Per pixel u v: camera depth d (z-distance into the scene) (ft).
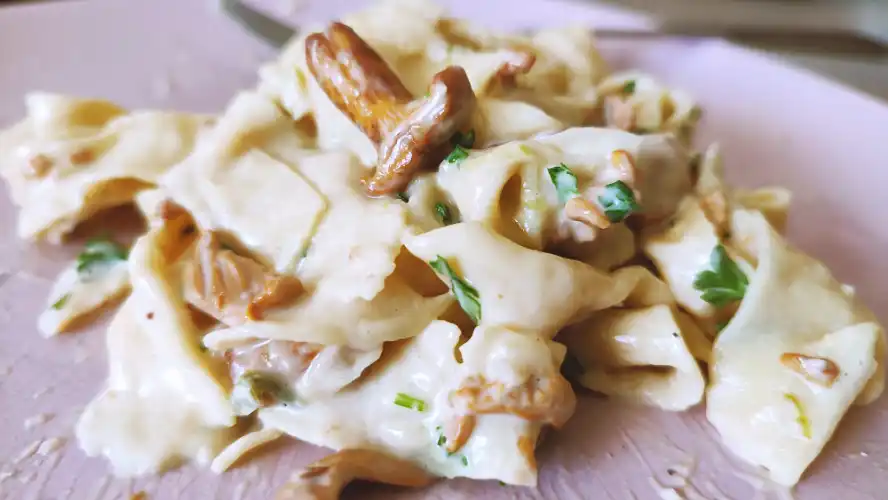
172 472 0.55
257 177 0.61
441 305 0.57
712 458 0.56
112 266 0.66
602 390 0.60
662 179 0.61
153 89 0.86
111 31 0.91
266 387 0.55
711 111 0.84
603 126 0.68
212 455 0.56
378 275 0.55
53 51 0.88
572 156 0.59
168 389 0.57
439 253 0.55
